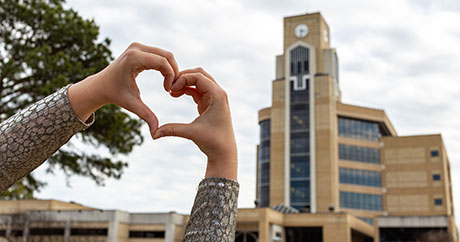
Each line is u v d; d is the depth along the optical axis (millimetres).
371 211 61000
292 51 65438
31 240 44781
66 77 11898
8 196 27906
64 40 13047
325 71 64438
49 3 13852
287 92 63500
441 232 47469
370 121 65062
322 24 67062
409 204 60750
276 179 60500
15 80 11844
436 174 60781
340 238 46281
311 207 57812
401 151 63062
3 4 12273
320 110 61375
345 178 61250
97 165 13000
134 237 48219
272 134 62500
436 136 62094
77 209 52406
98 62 13062
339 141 62688
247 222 45875
